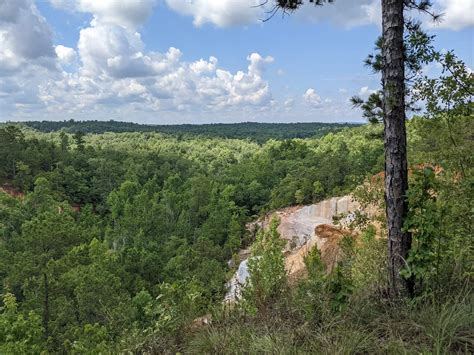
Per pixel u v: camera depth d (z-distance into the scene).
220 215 53.91
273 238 5.38
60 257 33.09
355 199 7.89
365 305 3.91
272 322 3.83
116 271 32.75
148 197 64.94
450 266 4.18
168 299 4.79
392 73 4.21
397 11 4.18
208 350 3.71
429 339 3.10
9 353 14.07
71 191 73.56
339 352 3.00
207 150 118.06
